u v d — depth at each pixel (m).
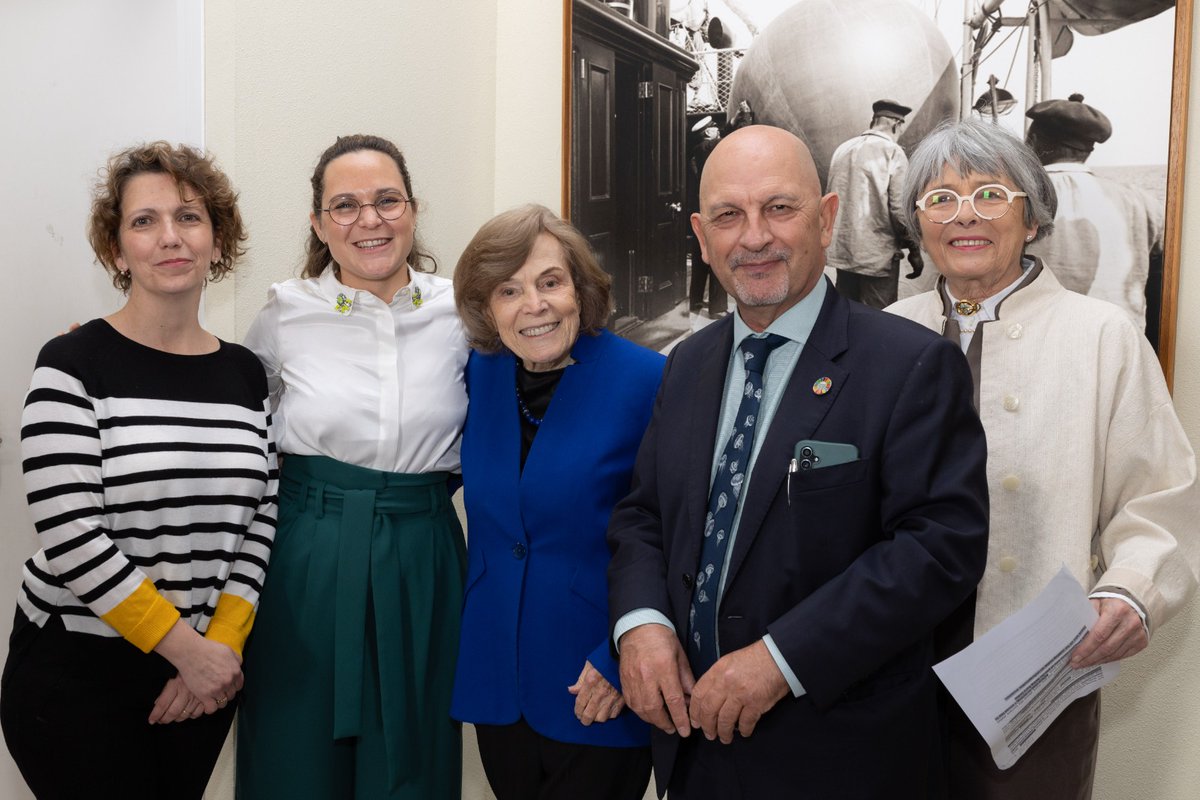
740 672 1.30
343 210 1.82
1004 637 1.33
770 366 1.44
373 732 1.80
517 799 1.75
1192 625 2.15
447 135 2.72
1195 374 2.09
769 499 1.35
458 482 2.02
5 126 2.46
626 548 1.53
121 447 1.61
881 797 1.31
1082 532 1.53
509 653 1.70
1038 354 1.61
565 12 2.56
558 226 1.68
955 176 1.61
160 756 1.77
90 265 2.33
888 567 1.27
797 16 2.32
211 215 1.75
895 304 1.87
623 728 1.65
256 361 1.84
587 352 1.74
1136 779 2.22
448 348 1.91
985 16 2.16
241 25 2.27
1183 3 2.00
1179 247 2.05
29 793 2.38
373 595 1.79
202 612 1.73
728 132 2.42
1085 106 2.09
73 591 1.57
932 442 1.30
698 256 2.47
